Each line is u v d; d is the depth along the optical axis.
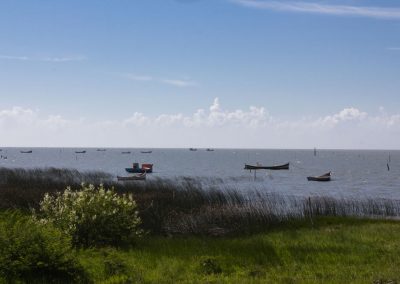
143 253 15.27
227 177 82.75
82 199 17.03
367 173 103.00
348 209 32.84
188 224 21.70
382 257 14.37
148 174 94.75
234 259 14.25
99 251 14.97
